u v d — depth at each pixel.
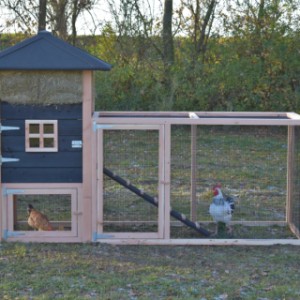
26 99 5.93
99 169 6.03
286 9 14.02
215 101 13.91
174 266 5.46
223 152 11.19
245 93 13.79
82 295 4.75
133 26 14.94
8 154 5.98
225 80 13.77
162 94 13.92
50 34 5.91
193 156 6.86
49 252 5.79
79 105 5.98
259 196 8.41
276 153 11.14
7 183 6.01
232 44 14.27
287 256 5.80
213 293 4.82
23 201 7.86
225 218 6.37
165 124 5.97
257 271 5.36
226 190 8.73
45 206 7.64
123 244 6.09
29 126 5.96
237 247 6.09
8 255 5.68
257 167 10.11
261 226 6.94
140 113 6.98
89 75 5.93
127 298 4.71
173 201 8.06
